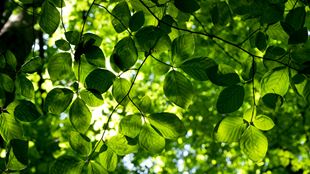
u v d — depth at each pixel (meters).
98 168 1.13
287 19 1.14
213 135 1.08
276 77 1.11
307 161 3.45
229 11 1.26
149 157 3.93
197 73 1.07
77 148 1.14
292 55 1.12
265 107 1.14
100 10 2.96
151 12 1.16
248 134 1.07
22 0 1.32
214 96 3.65
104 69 1.09
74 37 1.16
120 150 1.14
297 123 3.37
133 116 1.09
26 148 1.12
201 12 2.17
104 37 3.15
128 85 1.13
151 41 1.12
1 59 1.18
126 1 1.23
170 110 2.62
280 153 3.44
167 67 1.18
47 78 2.35
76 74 1.14
